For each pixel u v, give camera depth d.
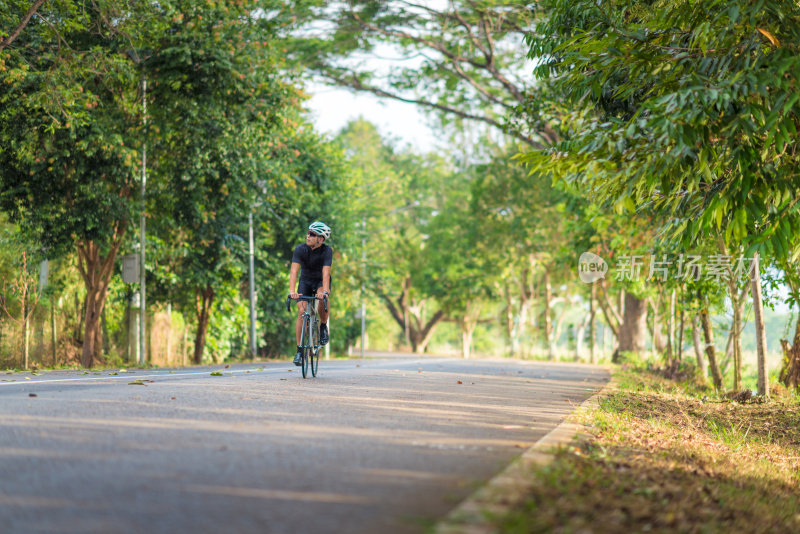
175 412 8.31
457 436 7.38
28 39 23.16
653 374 31.72
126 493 4.83
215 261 34.59
